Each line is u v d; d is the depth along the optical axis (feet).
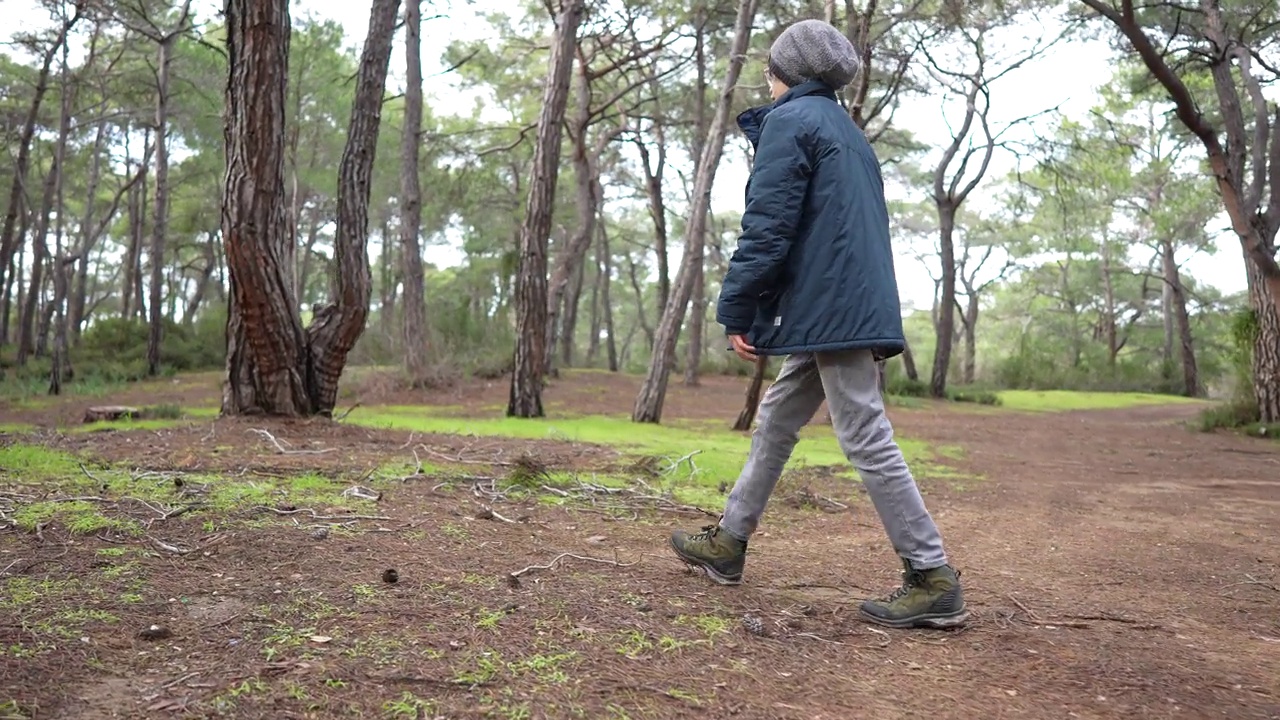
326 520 12.85
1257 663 9.26
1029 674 8.45
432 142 78.07
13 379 74.43
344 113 93.71
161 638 7.84
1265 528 20.27
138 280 113.91
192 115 89.25
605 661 7.83
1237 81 74.90
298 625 8.28
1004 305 201.67
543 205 41.93
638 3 64.49
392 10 28.35
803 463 28.37
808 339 9.41
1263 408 57.88
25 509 12.40
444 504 15.21
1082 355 167.94
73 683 6.82
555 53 41.52
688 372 86.79
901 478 9.65
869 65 39.65
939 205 95.35
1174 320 165.37
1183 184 119.65
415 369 63.10
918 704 7.53
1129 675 8.54
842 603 10.59
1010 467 33.76
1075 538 17.85
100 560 10.15
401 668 7.33
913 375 100.99
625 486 19.31
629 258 172.45
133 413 33.99
